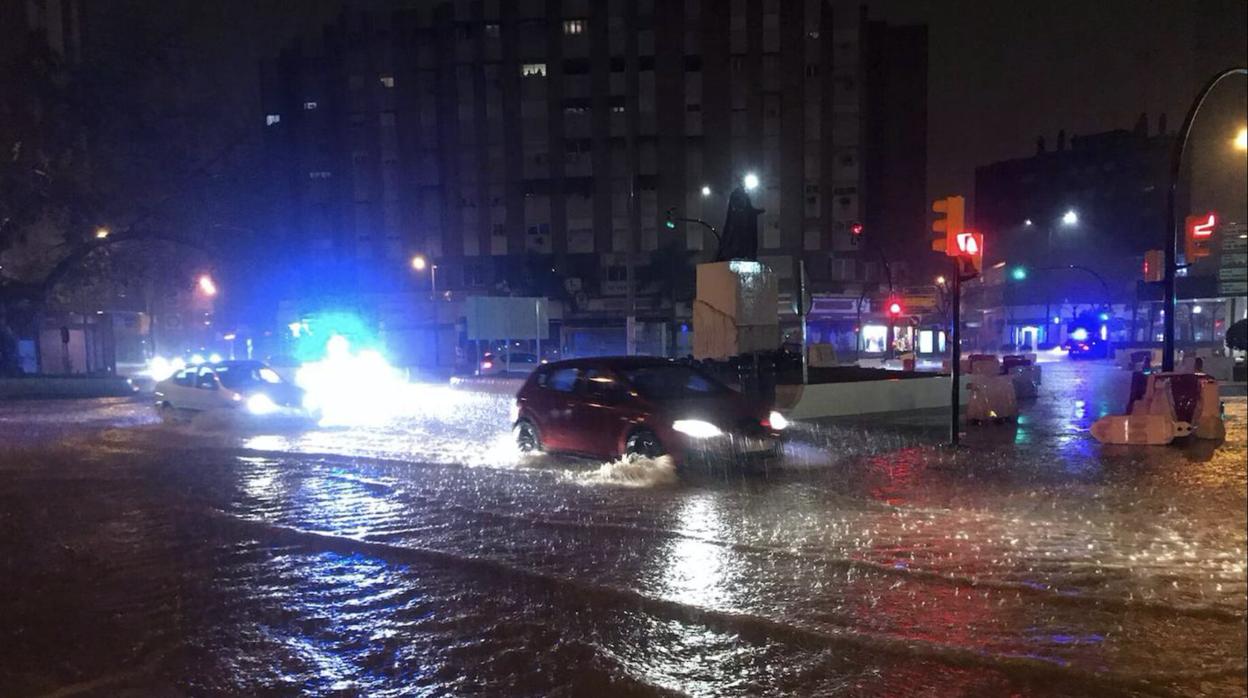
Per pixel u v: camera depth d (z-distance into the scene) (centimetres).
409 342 6219
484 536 658
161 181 2950
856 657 411
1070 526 677
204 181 3056
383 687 383
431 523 706
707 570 558
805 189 6156
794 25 6062
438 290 6297
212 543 645
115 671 402
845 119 6144
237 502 808
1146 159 7962
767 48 6069
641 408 964
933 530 666
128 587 534
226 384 1633
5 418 1845
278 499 820
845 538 641
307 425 1566
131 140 2866
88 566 582
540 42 6181
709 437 916
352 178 6394
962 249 1175
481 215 6303
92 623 469
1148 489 841
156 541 653
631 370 1045
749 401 1008
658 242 6172
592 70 6166
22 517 745
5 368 3027
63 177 2781
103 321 4566
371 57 6319
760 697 368
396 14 6297
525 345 5241
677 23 6097
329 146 6500
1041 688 375
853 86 6122
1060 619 460
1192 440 1222
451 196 6303
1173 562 569
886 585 522
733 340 1727
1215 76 1350
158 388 1712
